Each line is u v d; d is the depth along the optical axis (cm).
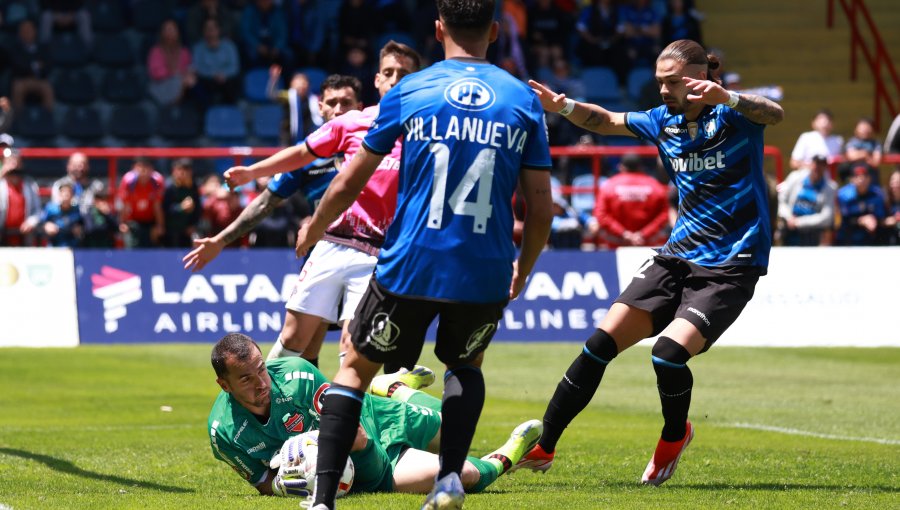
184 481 1828
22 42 6009
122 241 4669
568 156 5144
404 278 1276
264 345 4294
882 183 6212
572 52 6394
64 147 5959
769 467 1961
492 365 3928
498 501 1548
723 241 1712
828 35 7019
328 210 1343
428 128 1273
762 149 1730
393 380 1836
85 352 4216
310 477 1566
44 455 2098
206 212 4581
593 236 4791
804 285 4400
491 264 1280
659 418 2905
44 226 4634
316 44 6225
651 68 6412
